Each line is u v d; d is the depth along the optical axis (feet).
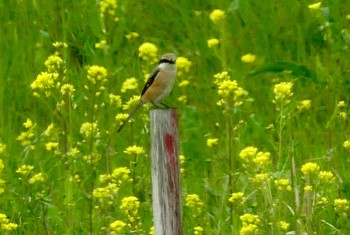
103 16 53.52
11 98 50.88
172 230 32.78
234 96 41.39
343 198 40.06
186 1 57.47
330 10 54.70
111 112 47.24
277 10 54.90
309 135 46.03
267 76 50.65
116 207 39.81
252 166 38.06
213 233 38.09
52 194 41.29
